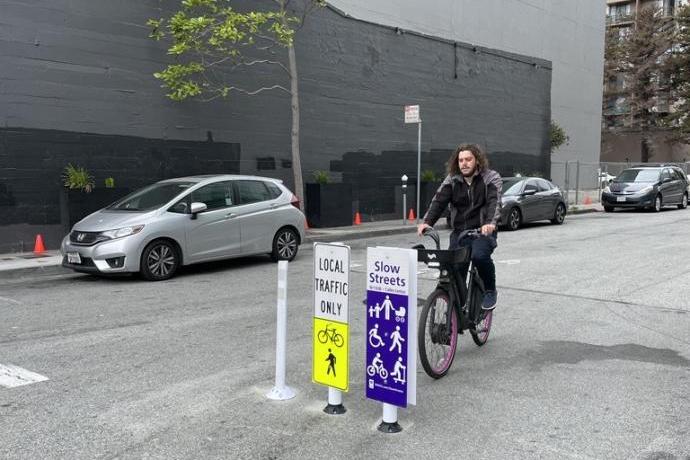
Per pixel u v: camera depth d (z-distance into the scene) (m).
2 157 11.57
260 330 6.54
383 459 3.63
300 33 16.83
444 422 4.17
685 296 8.14
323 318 4.22
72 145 12.50
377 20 21.19
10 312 7.41
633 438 3.91
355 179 18.72
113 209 10.16
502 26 28.16
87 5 12.57
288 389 4.66
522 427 4.09
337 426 4.10
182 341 6.12
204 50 14.00
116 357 5.61
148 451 3.75
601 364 5.40
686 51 45.94
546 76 26.91
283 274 4.54
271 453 3.71
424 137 21.14
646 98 51.31
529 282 9.16
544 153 27.16
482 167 5.38
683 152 53.94
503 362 5.48
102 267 9.14
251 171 15.80
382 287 3.96
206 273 10.22
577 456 3.66
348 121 18.39
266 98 16.02
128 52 13.27
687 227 17.03
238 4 15.19
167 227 9.53
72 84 12.44
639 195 22.97
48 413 4.32
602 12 37.28
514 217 16.67
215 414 4.30
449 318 5.05
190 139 14.47
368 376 4.07
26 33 11.75
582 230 16.66
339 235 15.11
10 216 11.72
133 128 13.44
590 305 7.68
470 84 22.88
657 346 5.94
